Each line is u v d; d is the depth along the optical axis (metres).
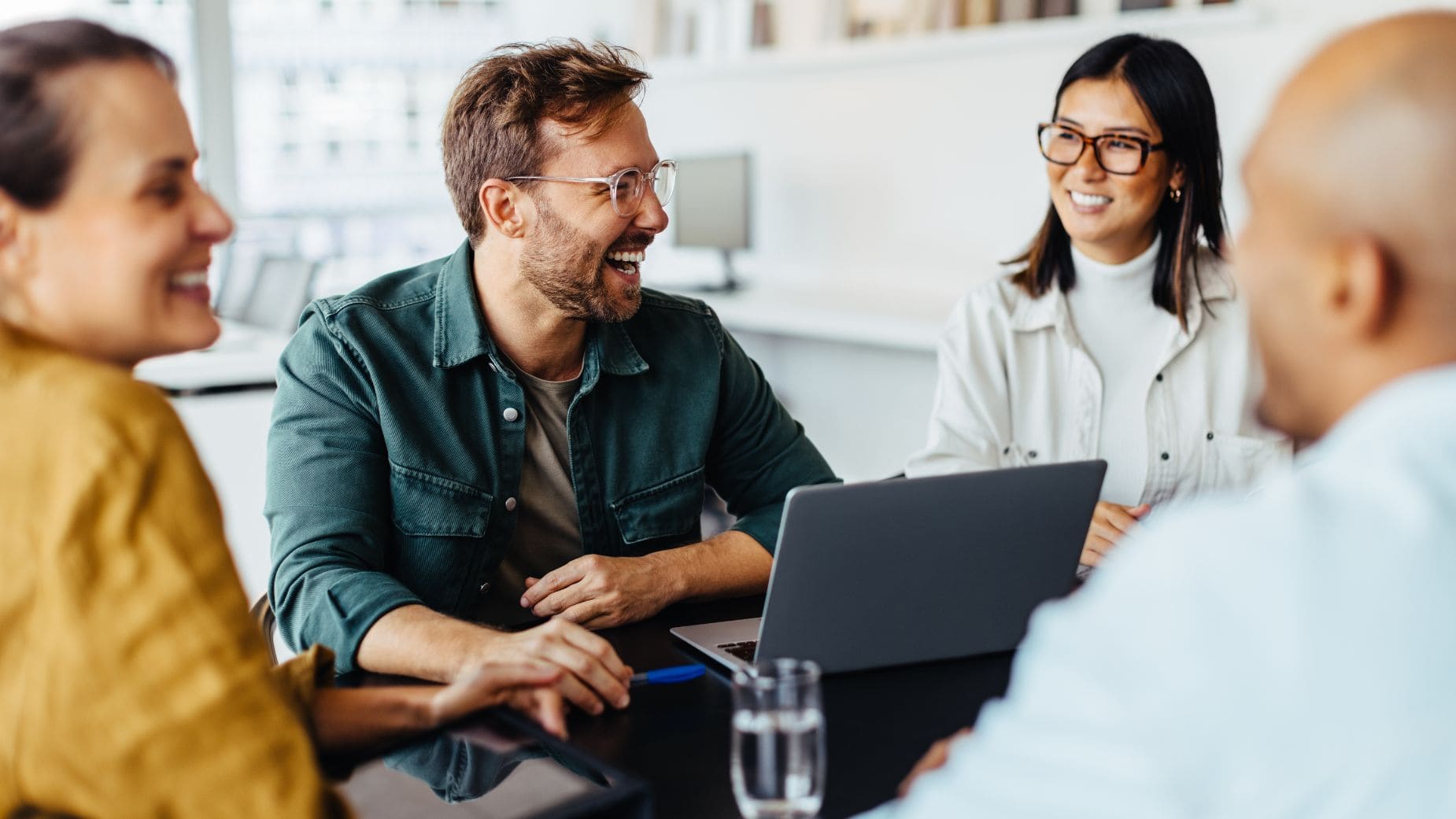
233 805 0.88
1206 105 2.02
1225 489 2.13
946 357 2.22
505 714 1.25
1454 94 0.63
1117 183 2.03
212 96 5.13
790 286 5.16
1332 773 0.61
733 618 1.60
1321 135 0.66
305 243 6.73
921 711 1.28
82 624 0.86
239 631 0.92
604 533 1.84
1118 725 0.64
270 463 1.67
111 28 0.97
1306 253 0.68
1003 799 0.67
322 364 1.68
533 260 1.70
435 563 1.71
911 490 1.29
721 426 1.98
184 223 0.98
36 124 0.91
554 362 1.81
